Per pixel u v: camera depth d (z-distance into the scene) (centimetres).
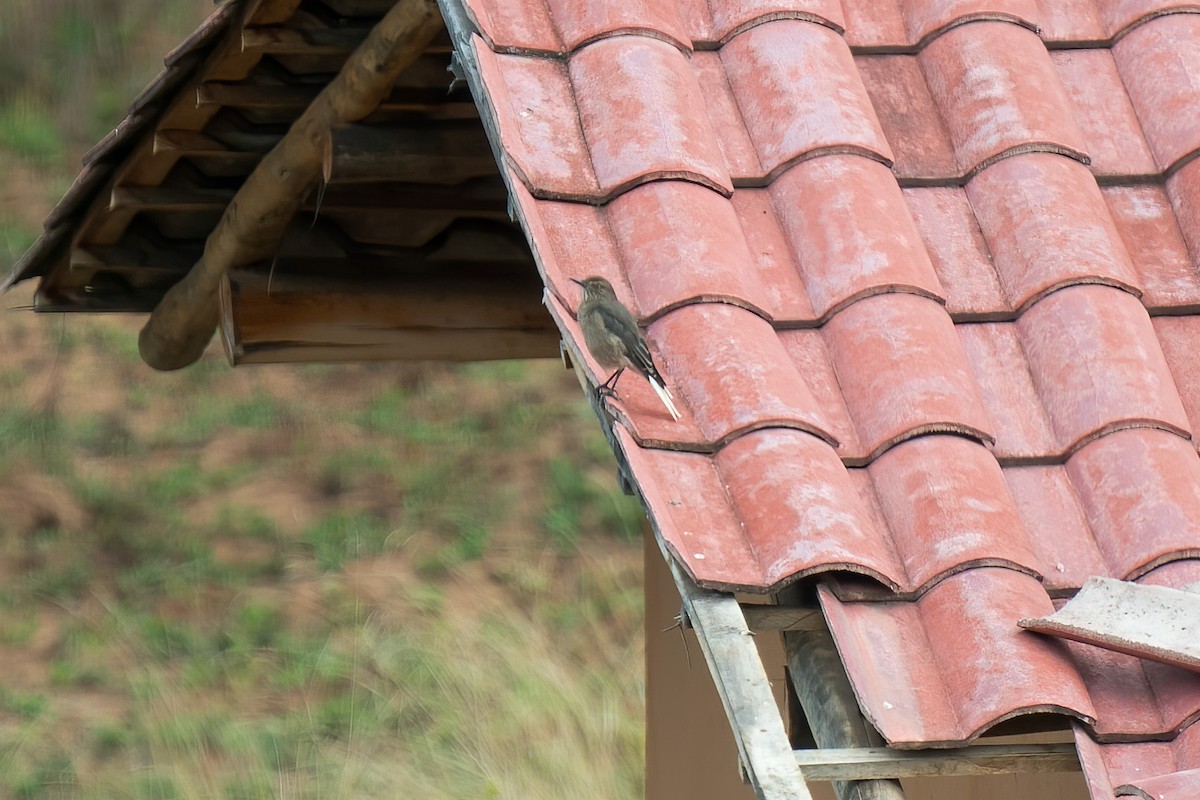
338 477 5734
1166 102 1688
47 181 6862
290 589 5050
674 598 2792
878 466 1385
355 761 4003
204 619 4894
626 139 1544
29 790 4016
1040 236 1547
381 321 2589
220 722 4300
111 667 4650
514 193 1457
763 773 1136
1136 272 1572
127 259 2623
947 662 1253
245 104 2280
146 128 2356
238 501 5559
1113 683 1251
